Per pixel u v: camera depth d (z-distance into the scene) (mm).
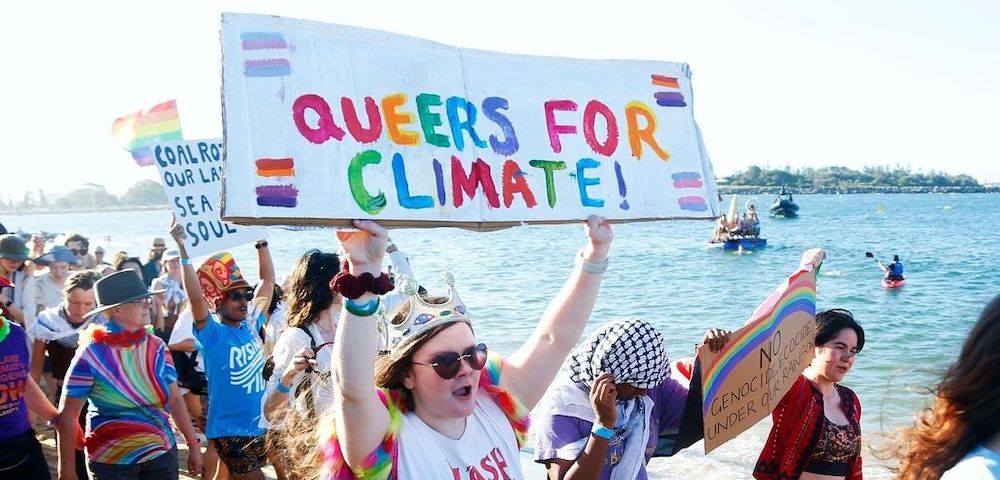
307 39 2615
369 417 2736
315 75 2605
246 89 2502
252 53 2527
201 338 5902
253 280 25812
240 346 5953
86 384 5445
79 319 7469
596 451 3721
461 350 2969
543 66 3064
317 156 2564
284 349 5117
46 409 5484
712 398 4293
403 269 6848
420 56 2818
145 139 8164
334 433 2924
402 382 3020
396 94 2740
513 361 3379
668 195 3227
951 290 23625
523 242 44719
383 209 2639
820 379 4785
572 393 4023
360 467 2787
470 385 2990
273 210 2482
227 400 5883
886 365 12594
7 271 8914
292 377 4875
